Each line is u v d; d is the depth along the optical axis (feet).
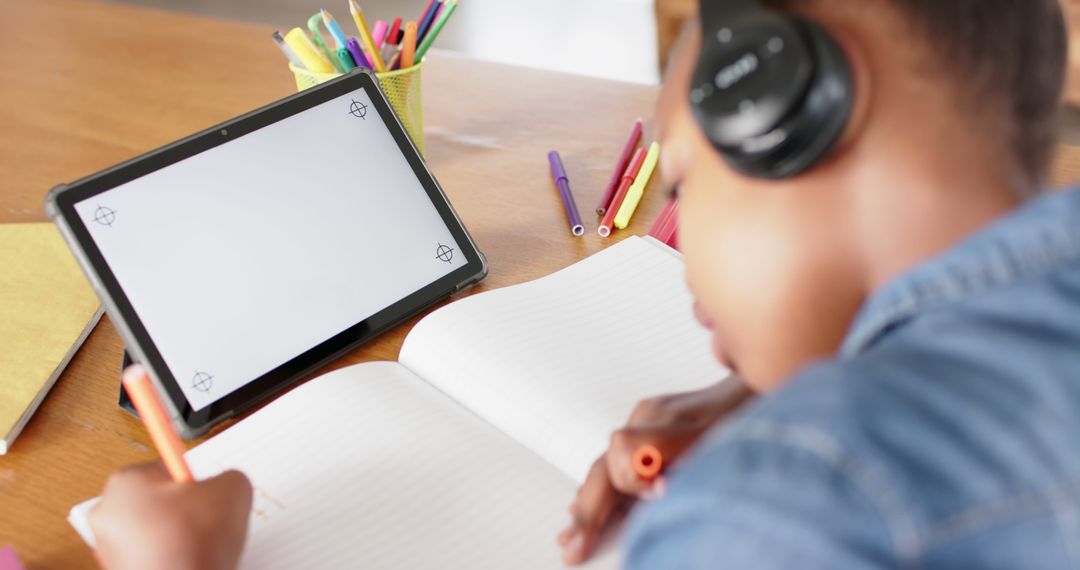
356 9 3.08
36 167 3.50
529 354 2.39
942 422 1.01
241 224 2.48
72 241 2.24
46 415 2.39
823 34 1.15
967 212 1.17
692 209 1.30
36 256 2.93
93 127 3.76
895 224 1.17
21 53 4.42
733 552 1.00
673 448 1.96
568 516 2.00
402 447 2.16
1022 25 1.24
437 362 2.41
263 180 2.56
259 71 4.20
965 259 1.14
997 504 0.98
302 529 1.98
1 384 2.41
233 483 1.85
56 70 4.24
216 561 1.75
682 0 5.35
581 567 1.89
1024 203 1.24
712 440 1.10
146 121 3.80
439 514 2.00
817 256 1.18
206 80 4.12
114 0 5.48
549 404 2.24
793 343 1.24
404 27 3.30
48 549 2.01
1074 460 1.01
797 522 0.97
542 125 3.73
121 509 1.79
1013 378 1.05
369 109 2.79
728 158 1.20
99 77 4.17
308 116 2.68
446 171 3.42
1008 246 1.14
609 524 1.98
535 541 1.95
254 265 2.47
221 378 2.34
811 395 1.05
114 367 2.56
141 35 4.57
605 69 10.33
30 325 2.63
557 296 2.66
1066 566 0.99
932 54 1.17
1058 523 0.99
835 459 0.98
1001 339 1.07
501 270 2.90
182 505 1.78
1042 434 1.01
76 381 2.51
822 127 1.13
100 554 1.80
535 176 3.39
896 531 0.96
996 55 1.20
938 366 1.06
